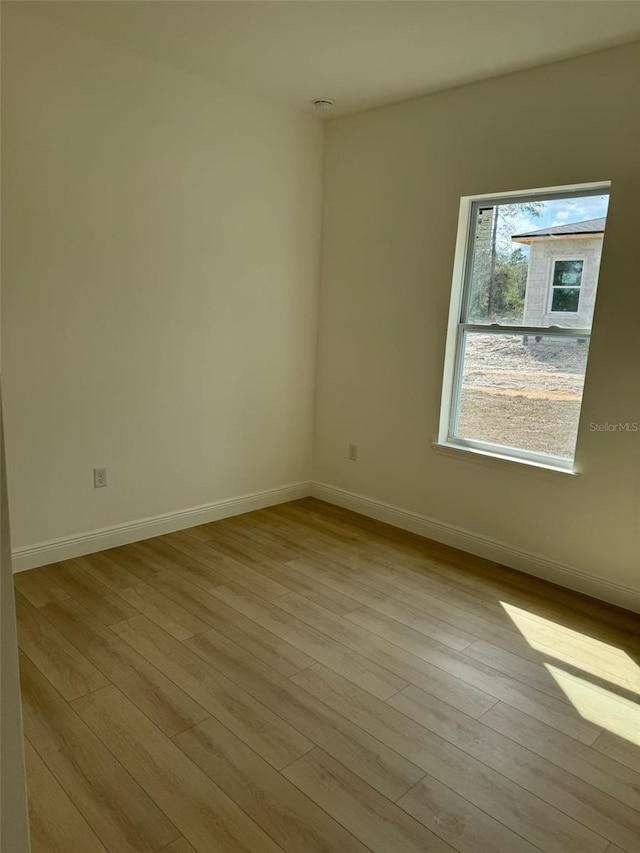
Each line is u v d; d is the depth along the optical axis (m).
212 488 3.85
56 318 2.96
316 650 2.48
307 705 2.14
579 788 1.82
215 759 1.87
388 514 3.96
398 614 2.80
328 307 4.15
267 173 3.71
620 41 2.65
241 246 3.67
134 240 3.17
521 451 3.32
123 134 3.04
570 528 3.10
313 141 3.93
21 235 2.78
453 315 3.49
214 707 2.11
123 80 2.99
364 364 3.98
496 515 3.40
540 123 2.98
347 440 4.17
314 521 3.96
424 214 3.51
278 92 3.47
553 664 2.46
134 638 2.51
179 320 3.45
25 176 2.75
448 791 1.79
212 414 3.73
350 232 3.93
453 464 3.57
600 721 2.12
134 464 3.41
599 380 2.90
